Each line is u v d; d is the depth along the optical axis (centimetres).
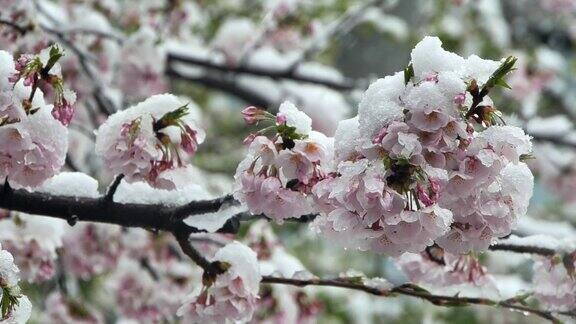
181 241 276
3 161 247
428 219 208
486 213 214
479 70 220
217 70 630
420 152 200
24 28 385
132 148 255
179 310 277
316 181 227
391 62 805
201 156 857
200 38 707
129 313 503
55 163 253
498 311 718
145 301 501
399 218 205
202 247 383
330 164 230
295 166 228
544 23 1095
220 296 271
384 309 823
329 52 816
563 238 293
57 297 496
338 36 662
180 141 262
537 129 687
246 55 620
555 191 752
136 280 499
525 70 697
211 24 732
